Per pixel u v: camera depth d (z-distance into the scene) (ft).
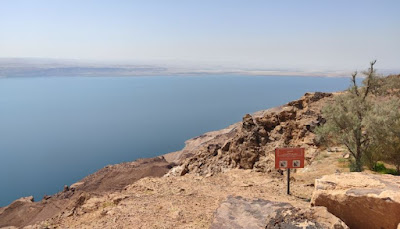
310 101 120.67
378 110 64.64
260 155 91.61
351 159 73.20
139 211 44.24
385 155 65.36
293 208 28.07
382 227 24.56
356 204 26.02
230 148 107.24
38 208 168.76
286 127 102.68
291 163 53.16
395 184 26.99
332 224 24.35
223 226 29.19
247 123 108.27
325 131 72.13
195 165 117.50
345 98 72.95
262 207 32.42
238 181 67.21
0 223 159.22
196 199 49.96
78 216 48.37
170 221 39.14
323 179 30.19
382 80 80.12
